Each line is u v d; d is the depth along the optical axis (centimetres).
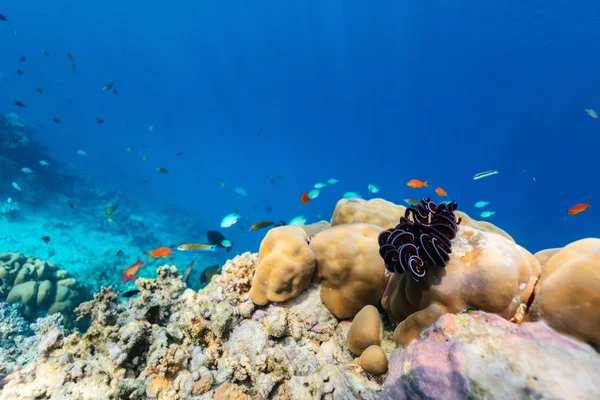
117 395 320
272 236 408
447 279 262
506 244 264
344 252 358
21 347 556
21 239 1596
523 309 247
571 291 218
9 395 349
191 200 4366
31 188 2092
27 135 2422
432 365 221
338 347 349
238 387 310
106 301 439
